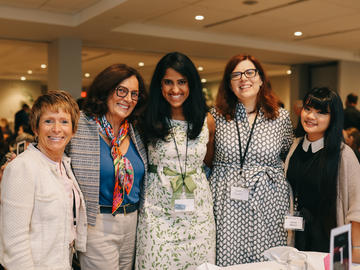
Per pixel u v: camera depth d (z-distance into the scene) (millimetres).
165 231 2146
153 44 8180
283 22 6918
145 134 2236
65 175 1794
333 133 2113
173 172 2189
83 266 2062
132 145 2215
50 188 1665
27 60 10719
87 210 1980
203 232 2203
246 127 2355
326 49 10117
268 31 7781
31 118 1725
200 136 2246
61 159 1813
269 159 2336
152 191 2193
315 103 2115
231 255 2287
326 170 2127
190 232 2172
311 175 2195
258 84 2338
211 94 16422
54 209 1660
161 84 2213
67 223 1717
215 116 2426
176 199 2154
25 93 14609
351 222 2025
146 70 12805
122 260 2154
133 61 11023
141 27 7109
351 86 11117
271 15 6387
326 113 2117
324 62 11281
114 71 2057
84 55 9961
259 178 2285
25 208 1590
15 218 1570
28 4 5895
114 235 2062
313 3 5637
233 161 2346
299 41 8977
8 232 1569
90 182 1971
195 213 2195
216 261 2312
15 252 1559
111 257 2053
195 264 2186
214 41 7961
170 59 2162
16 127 9492
